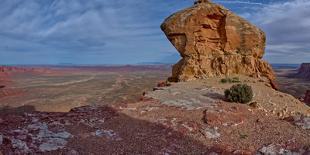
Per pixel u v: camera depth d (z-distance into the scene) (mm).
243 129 16141
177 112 18734
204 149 13680
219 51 33375
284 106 20938
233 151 13484
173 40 34250
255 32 33031
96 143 13453
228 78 30422
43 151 11945
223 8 33875
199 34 33125
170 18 34531
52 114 16875
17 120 14773
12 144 11836
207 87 26609
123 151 12891
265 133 15453
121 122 16594
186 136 15062
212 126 16234
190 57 33031
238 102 21188
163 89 26641
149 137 14609
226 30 32844
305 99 36438
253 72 32562
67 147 12633
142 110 19109
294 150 13219
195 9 33375
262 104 20891
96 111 18297
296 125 16312
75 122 15758
